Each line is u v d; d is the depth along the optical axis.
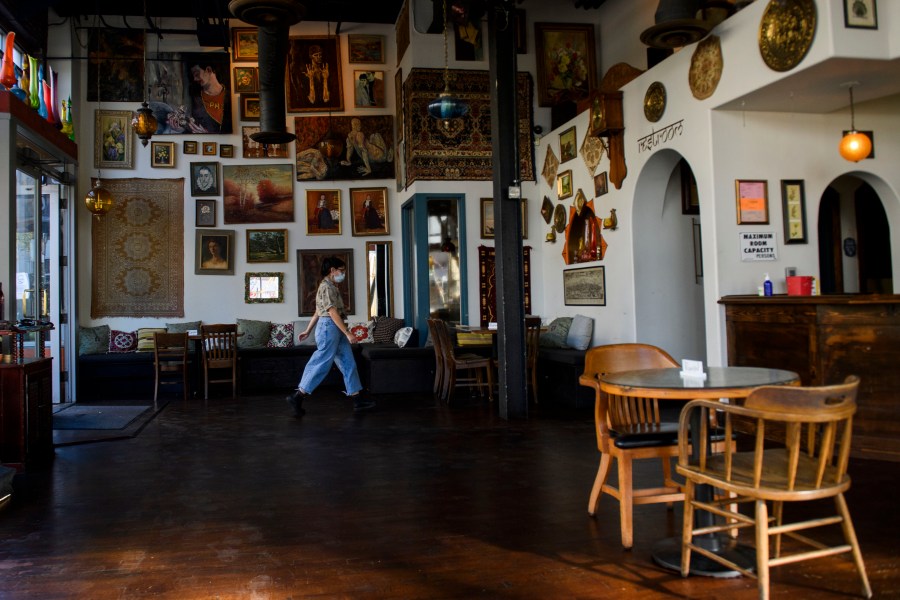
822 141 6.68
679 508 4.14
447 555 3.45
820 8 5.20
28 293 8.38
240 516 4.19
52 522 4.12
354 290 11.47
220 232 11.21
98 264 10.90
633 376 3.58
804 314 5.62
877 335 5.35
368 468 5.36
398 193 11.53
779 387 2.64
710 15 6.49
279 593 3.03
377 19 11.50
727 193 6.47
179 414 8.36
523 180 10.69
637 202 8.01
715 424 3.61
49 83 8.66
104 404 9.28
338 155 10.98
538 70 10.69
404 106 10.72
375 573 3.24
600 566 3.26
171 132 11.13
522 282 7.52
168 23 11.18
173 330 10.80
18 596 3.03
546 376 9.10
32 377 5.58
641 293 8.04
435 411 8.11
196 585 3.13
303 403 9.07
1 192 6.80
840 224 9.18
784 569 3.16
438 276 10.61
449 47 10.22
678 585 3.03
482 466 5.34
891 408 5.32
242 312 11.24
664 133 7.26
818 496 2.68
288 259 11.38
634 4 9.83
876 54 5.17
